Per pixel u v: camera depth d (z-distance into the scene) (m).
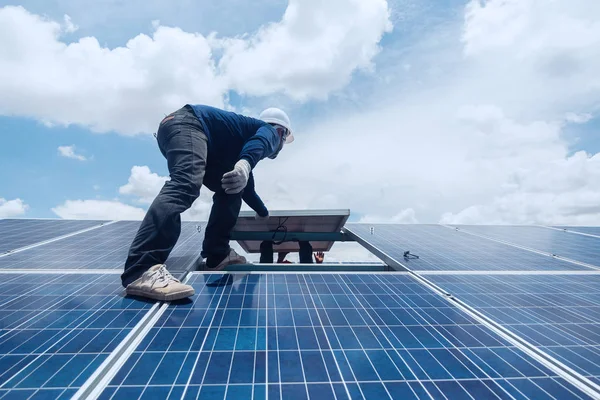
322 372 1.29
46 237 4.24
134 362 1.34
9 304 1.96
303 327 1.70
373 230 5.11
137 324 1.65
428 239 4.70
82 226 5.24
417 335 1.64
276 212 4.23
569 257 3.59
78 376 1.21
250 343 1.52
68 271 2.69
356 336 1.61
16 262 2.99
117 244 3.83
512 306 2.07
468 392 1.19
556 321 1.84
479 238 4.91
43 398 1.08
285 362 1.36
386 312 1.94
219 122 2.83
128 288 2.10
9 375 1.21
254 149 2.66
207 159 2.85
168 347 1.46
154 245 2.19
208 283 2.47
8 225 5.22
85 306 1.93
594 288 2.46
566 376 1.31
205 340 1.54
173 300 2.03
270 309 1.95
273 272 2.82
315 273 2.82
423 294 2.29
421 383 1.24
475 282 2.60
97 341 1.49
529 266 3.18
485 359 1.42
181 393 1.14
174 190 2.32
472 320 1.84
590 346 1.56
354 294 2.26
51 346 1.43
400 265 3.13
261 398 1.13
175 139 2.52
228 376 1.25
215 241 3.15
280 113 3.49
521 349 1.52
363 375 1.28
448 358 1.42
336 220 4.59
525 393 1.20
